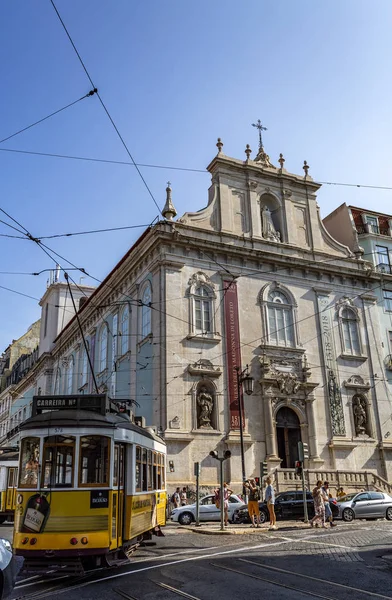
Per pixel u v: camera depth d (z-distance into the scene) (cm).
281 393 3072
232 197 3397
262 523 2155
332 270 3519
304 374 3177
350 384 3322
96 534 1080
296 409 3103
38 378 5425
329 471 2914
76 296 5416
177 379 2822
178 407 2775
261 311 3203
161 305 2922
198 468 2198
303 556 1271
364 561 1193
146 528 1446
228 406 2905
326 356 3322
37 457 1131
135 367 3159
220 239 3222
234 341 3044
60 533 1064
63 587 1002
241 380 2717
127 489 1263
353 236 3816
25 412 5788
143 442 1437
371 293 3659
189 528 2017
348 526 1984
